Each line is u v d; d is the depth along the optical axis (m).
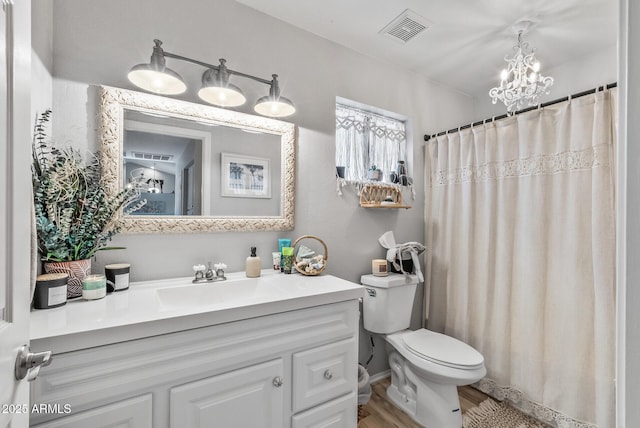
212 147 1.50
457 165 2.17
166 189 1.39
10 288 0.55
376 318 1.90
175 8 1.43
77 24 1.22
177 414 0.92
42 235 1.02
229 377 1.01
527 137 1.78
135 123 1.32
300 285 1.39
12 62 0.55
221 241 1.53
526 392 1.75
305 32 1.83
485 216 1.98
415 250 2.07
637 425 0.36
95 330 0.81
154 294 1.17
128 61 1.32
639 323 0.36
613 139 1.47
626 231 0.38
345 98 1.98
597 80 2.06
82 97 1.22
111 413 0.83
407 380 1.85
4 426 0.52
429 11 1.67
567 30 1.83
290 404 1.15
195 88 1.47
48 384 0.76
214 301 1.37
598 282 1.47
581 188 1.56
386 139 2.30
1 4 0.52
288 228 1.71
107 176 1.25
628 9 0.38
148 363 0.89
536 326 1.72
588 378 1.52
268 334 1.10
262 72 1.66
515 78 1.79
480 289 2.00
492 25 1.78
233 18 1.58
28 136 0.62
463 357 1.60
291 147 1.72
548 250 1.71
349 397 1.31
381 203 2.01
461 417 1.66
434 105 2.48
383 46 2.00
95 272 1.24
